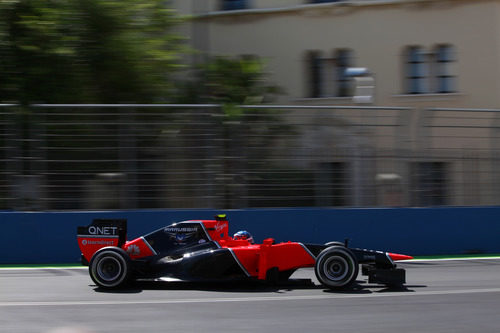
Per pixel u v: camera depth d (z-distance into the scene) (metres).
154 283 10.70
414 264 13.27
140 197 14.27
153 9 18.31
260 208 14.50
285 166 14.64
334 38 21.95
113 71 17.38
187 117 14.42
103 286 10.02
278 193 14.61
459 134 15.13
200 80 19.31
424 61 21.64
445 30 21.34
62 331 7.42
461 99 21.25
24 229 13.73
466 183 15.20
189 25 22.02
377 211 14.75
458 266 12.98
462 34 21.25
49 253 13.77
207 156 14.42
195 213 14.23
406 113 14.91
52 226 13.80
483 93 21.11
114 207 14.18
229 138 14.48
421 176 14.99
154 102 18.28
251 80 19.77
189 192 14.38
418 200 14.97
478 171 15.20
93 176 14.14
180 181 14.38
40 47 16.41
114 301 9.16
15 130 13.89
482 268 12.69
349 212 14.67
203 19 22.08
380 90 21.72
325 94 22.17
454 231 14.99
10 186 13.88
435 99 21.39
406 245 14.80
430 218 14.91
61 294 9.75
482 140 15.21
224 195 14.45
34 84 16.45
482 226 15.09
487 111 15.16
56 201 14.00
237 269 10.14
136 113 14.27
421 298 9.39
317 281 11.05
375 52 21.77
